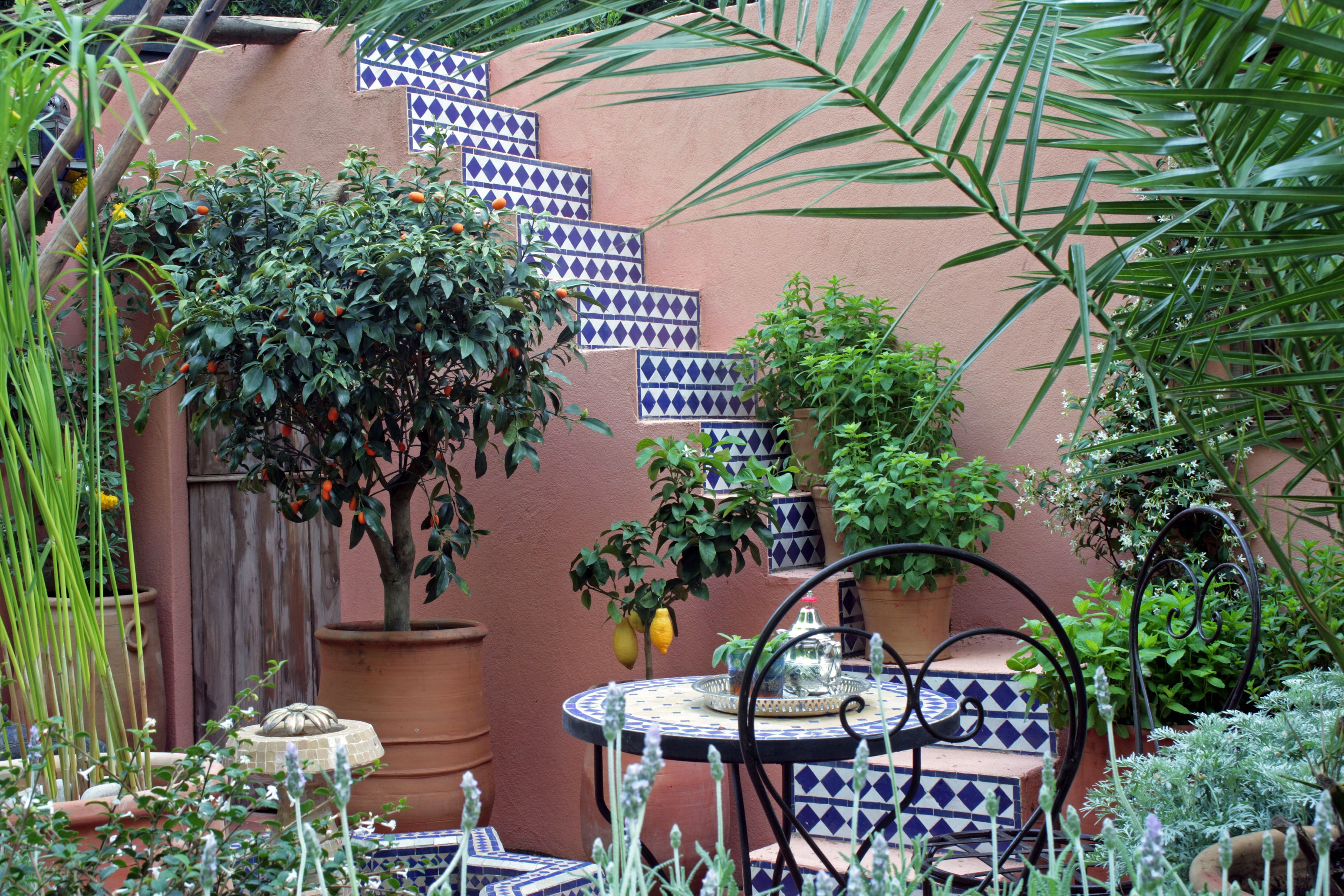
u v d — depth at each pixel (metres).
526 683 4.84
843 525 4.06
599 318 4.95
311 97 5.48
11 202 2.13
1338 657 1.44
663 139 5.56
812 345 4.67
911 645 4.12
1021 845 2.35
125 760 2.23
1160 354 1.43
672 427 4.50
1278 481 3.77
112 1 1.61
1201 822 1.75
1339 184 1.25
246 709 6.30
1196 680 3.02
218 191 4.41
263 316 3.77
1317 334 1.23
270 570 6.46
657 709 2.71
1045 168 4.42
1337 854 1.44
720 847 1.18
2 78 1.84
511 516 4.90
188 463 6.27
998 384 4.62
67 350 5.79
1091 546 4.09
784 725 2.47
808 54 5.11
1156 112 1.22
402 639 4.03
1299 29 1.06
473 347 3.77
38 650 2.21
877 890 1.01
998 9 1.68
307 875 1.89
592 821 3.88
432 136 4.41
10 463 2.20
